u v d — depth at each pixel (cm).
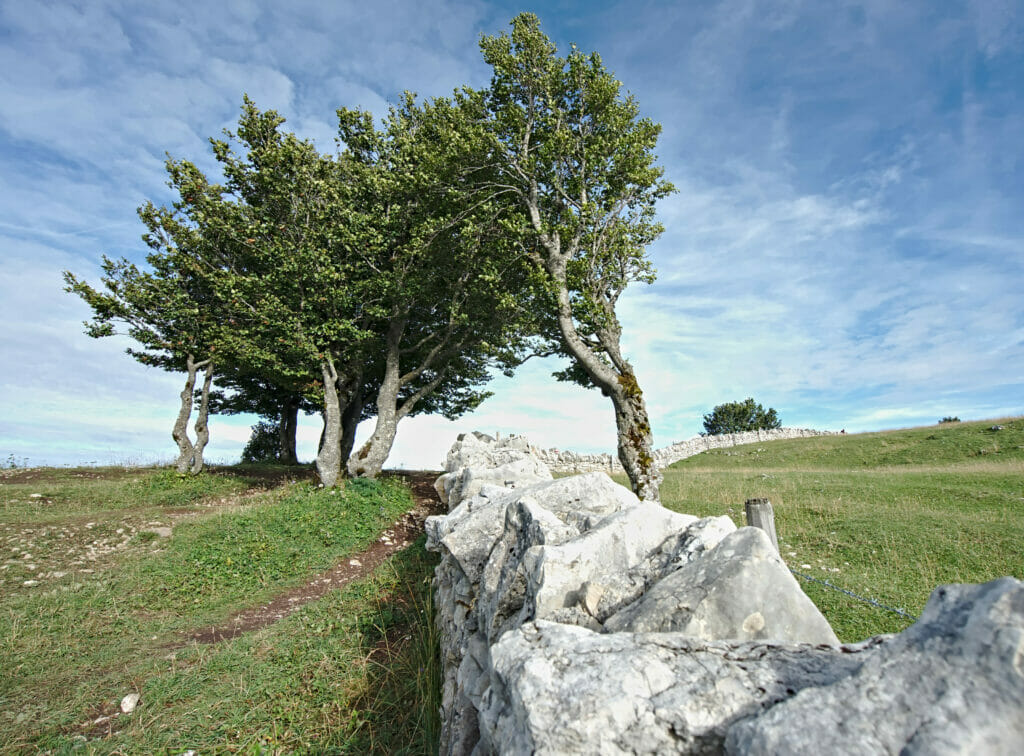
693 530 348
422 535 1311
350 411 2345
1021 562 876
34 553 1138
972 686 149
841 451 2730
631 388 1472
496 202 1650
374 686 618
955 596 182
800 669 210
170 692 607
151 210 1858
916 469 1909
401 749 497
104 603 895
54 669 677
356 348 1911
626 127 1609
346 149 2055
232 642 745
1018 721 139
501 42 1593
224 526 1289
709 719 191
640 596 326
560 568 354
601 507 540
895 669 169
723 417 5459
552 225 1619
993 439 2316
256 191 1845
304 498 1540
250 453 3184
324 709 571
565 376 1773
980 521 1093
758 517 637
